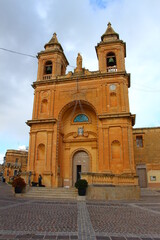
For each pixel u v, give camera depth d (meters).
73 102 22.84
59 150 21.97
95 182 15.07
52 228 5.63
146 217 7.46
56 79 23.97
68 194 15.19
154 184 24.53
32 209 8.96
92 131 22.91
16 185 15.68
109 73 22.52
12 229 5.42
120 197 14.20
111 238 4.81
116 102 21.62
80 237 4.85
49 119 22.08
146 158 25.83
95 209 9.37
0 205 10.06
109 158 19.28
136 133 27.11
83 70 25.47
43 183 19.89
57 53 26.16
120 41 24.31
